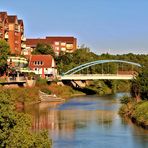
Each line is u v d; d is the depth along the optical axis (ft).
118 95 481.46
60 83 504.84
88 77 502.38
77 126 231.30
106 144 183.93
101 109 316.81
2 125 115.75
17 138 114.32
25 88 377.71
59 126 231.09
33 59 512.63
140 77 285.23
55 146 179.52
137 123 237.86
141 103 270.87
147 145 181.57
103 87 534.78
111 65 601.21
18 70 422.41
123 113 278.87
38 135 121.80
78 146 180.24
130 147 178.19
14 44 515.91
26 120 130.52
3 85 354.54
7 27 502.79
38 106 338.13
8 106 120.37
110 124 237.25
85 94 493.77
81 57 600.80
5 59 394.52
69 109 317.22
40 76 480.23
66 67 559.79
